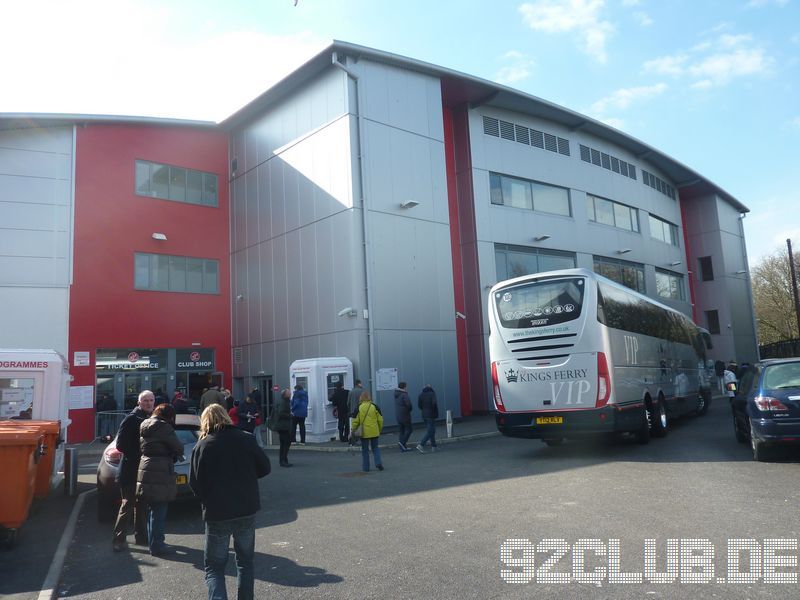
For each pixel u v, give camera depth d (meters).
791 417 9.55
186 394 24.50
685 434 15.16
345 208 20.78
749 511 6.80
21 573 6.05
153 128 25.05
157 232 24.56
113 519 8.54
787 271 49.97
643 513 6.96
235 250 26.12
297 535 7.01
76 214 22.75
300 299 22.45
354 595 4.89
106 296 23.00
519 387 12.48
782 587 4.61
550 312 12.35
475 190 25.22
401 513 7.79
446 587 4.94
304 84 23.02
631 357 13.35
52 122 22.62
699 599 4.46
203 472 4.53
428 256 22.28
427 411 15.02
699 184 40.19
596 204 31.05
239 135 26.44
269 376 23.77
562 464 11.14
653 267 34.88
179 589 5.40
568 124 29.72
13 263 21.42
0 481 6.77
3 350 10.67
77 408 21.81
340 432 17.55
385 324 20.56
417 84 23.03
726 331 40.47
